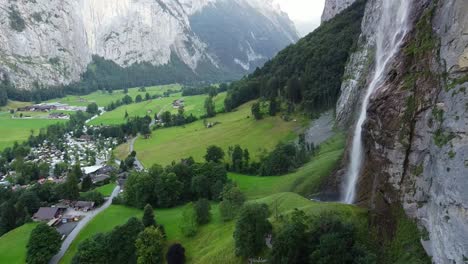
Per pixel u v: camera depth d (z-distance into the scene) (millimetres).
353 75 132625
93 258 83750
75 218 110500
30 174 160750
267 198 87375
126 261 84812
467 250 37406
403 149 52844
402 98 54250
